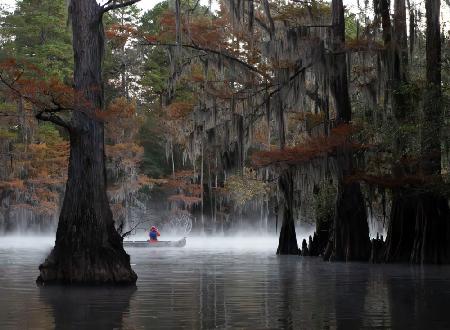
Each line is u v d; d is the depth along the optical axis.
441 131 25.44
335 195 32.84
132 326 11.73
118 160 62.41
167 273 23.16
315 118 31.58
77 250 18.17
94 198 18.34
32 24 68.88
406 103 27.91
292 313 13.23
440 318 12.54
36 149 60.88
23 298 15.67
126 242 44.56
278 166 30.55
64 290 17.23
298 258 32.38
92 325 11.85
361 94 32.78
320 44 29.28
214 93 34.47
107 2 19.11
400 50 28.56
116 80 67.88
